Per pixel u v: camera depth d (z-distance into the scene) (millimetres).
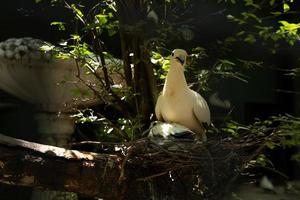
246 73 3717
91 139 4000
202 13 4012
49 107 3850
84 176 2730
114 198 2795
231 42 3848
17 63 3541
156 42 3709
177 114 3135
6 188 4086
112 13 3855
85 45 3480
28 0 4539
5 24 4625
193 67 3754
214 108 3678
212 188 2805
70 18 4484
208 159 2725
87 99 3791
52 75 3646
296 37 3123
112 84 3758
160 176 2836
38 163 2662
